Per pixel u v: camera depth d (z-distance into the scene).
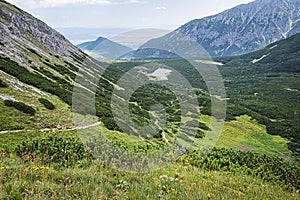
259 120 83.44
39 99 36.44
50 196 7.69
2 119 27.86
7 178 8.48
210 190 10.05
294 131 78.12
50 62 69.88
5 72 42.72
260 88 155.00
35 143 13.72
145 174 11.23
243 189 11.14
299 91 148.75
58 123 31.14
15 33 78.81
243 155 16.34
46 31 100.81
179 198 8.70
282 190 12.42
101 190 8.42
